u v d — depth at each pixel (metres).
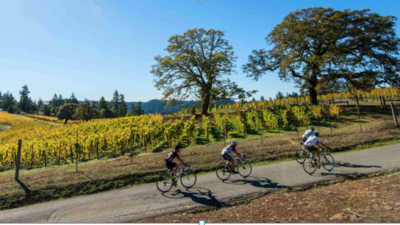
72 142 18.27
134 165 11.38
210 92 30.88
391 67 26.94
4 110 135.00
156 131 20.33
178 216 6.30
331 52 27.48
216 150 13.97
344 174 8.73
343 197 6.53
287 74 32.72
